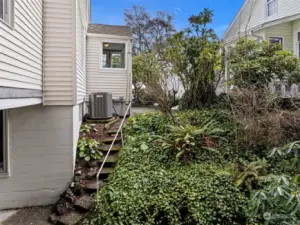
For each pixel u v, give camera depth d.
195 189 3.74
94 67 8.59
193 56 7.09
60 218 3.69
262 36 8.62
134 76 10.66
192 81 7.16
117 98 8.63
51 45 4.29
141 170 4.40
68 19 4.35
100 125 6.88
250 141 4.87
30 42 3.38
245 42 6.80
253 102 5.19
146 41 19.28
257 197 2.18
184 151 4.64
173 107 7.34
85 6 8.46
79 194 4.21
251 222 3.28
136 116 7.10
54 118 4.43
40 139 4.39
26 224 3.69
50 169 4.44
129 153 4.98
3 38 2.33
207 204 3.52
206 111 6.40
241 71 6.15
